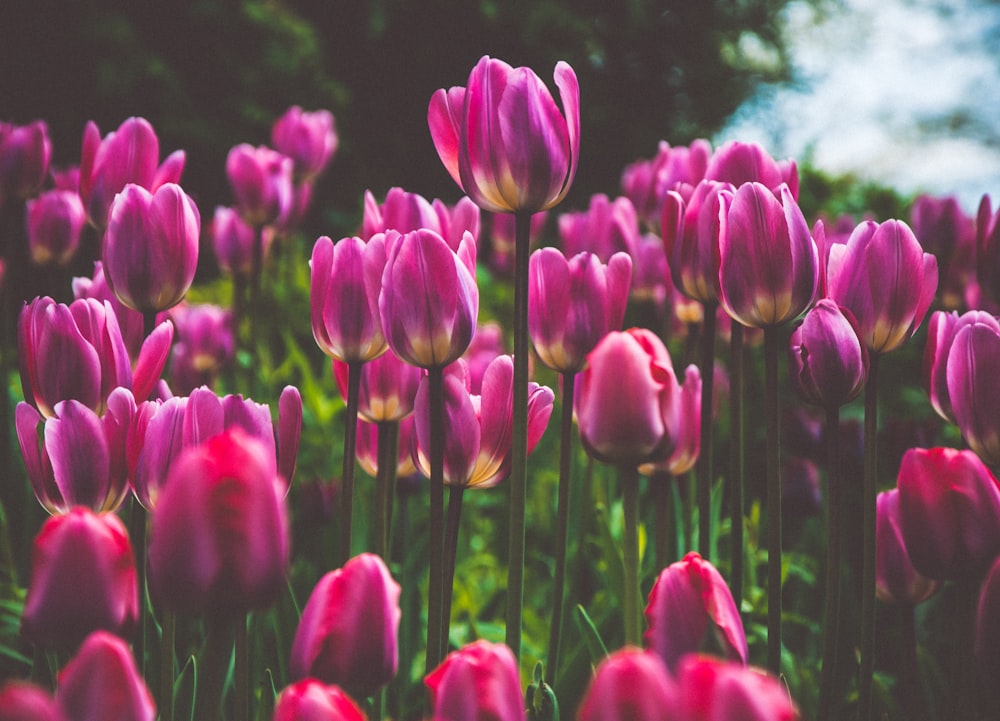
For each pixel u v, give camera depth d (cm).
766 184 105
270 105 479
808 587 153
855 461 137
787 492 145
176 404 85
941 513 86
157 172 112
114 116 430
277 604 102
